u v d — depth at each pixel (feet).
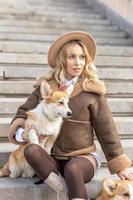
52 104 10.26
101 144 10.54
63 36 10.88
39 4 29.09
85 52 10.95
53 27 24.71
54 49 11.11
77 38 11.08
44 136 10.49
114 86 16.31
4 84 15.34
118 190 9.52
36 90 11.32
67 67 10.91
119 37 24.32
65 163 10.53
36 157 9.82
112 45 23.04
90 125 10.79
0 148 12.25
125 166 10.21
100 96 10.78
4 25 23.79
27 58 17.78
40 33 23.36
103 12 27.96
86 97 10.66
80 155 10.55
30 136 10.34
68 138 10.63
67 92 10.62
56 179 9.84
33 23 24.43
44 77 11.25
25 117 11.00
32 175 11.12
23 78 16.52
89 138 10.73
